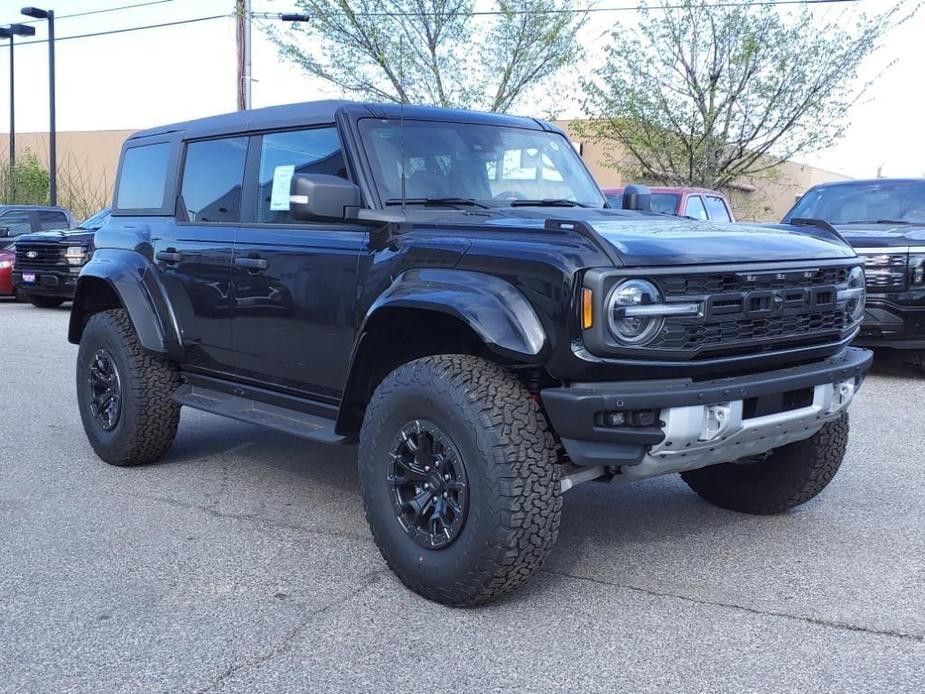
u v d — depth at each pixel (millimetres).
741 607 3561
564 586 3762
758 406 3525
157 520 4594
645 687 2955
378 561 4047
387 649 3213
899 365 9344
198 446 6121
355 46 20734
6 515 4664
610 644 3250
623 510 4766
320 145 4359
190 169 5242
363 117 4254
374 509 3729
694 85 18875
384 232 3943
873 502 4883
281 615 3486
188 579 3836
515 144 4668
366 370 3920
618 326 3191
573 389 3283
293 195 3855
